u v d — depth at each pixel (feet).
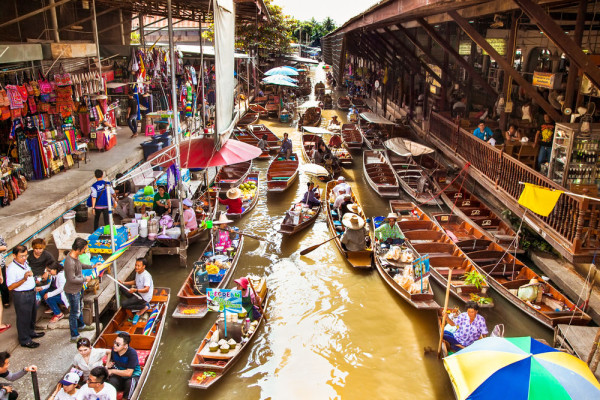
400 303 37.01
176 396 27.66
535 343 22.38
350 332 33.68
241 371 29.71
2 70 40.55
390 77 115.65
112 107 66.85
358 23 79.71
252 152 43.29
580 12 36.17
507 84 47.80
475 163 49.88
